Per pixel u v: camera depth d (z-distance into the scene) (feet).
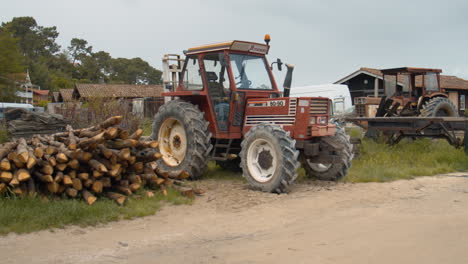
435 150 37.81
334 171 26.63
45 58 281.13
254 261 13.14
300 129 24.67
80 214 17.93
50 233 16.34
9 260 13.51
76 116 38.50
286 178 22.91
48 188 19.16
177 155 29.17
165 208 20.52
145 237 16.19
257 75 28.68
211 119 28.19
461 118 34.88
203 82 28.30
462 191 24.22
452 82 87.76
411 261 12.50
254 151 24.72
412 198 22.29
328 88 60.80
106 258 13.82
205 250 14.55
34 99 174.91
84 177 19.62
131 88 120.26
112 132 20.21
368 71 80.12
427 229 15.74
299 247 14.33
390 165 32.24
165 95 30.50
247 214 19.48
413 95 47.34
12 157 18.47
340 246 14.21
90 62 295.07
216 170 31.01
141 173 22.74
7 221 16.61
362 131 49.11
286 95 29.50
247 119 27.50
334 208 20.25
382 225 16.71
